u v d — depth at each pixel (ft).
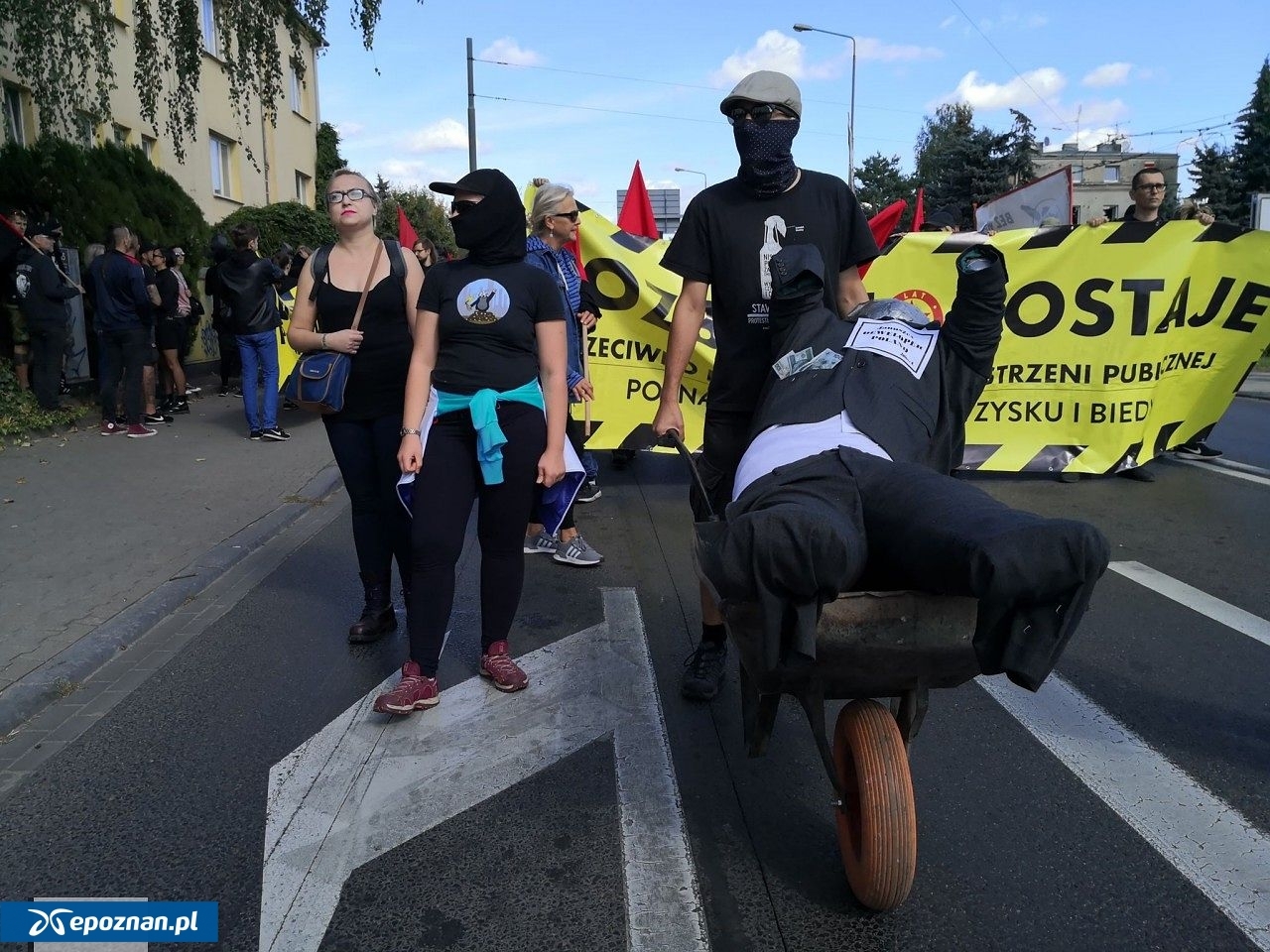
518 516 12.49
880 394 8.93
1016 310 25.29
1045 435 25.89
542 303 12.17
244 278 31.09
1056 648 6.61
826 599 7.18
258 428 32.14
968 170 130.41
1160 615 15.89
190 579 17.31
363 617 14.90
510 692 12.98
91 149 41.22
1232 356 25.58
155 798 10.33
